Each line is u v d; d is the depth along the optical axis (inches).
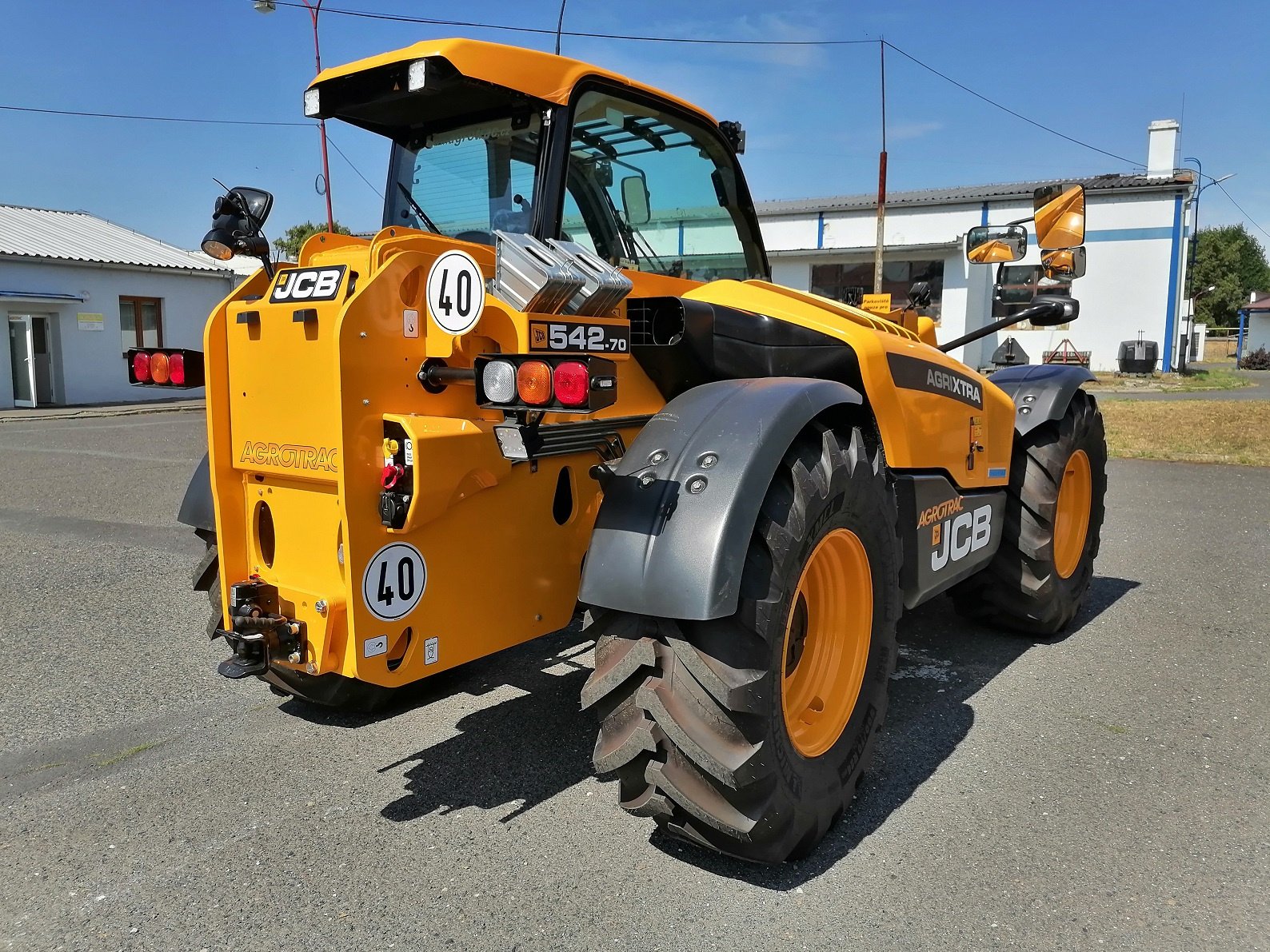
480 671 151.4
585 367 77.7
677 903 88.4
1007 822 103.7
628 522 89.0
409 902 88.8
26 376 773.9
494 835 101.2
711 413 95.0
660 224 126.5
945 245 968.3
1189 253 1068.5
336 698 127.6
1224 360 1791.3
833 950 81.4
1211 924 84.6
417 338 91.8
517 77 102.6
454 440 88.7
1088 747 123.2
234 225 100.5
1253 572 213.5
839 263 1057.5
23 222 902.4
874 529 105.5
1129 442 439.5
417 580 91.7
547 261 87.1
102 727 129.8
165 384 105.2
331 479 90.6
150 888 91.5
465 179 115.9
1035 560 159.8
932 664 156.6
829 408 106.4
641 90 116.3
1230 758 119.2
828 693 104.2
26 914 87.4
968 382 138.6
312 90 113.8
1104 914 86.3
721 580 83.5
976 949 81.4
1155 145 991.0
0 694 141.5
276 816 105.5
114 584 201.0
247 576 104.3
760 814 86.7
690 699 85.5
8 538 244.4
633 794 90.8
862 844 99.3
